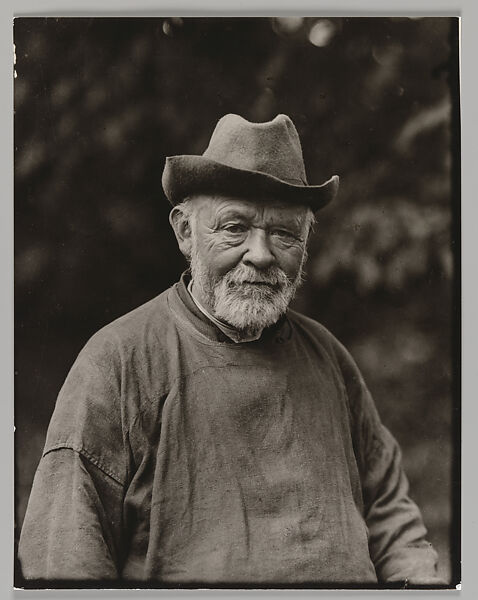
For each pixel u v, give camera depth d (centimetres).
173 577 189
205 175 193
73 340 266
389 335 307
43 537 188
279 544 192
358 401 223
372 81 287
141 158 276
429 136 289
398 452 229
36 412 252
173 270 282
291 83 285
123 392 194
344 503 201
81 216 271
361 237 304
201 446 194
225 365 199
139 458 193
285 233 197
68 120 266
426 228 297
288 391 201
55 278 266
